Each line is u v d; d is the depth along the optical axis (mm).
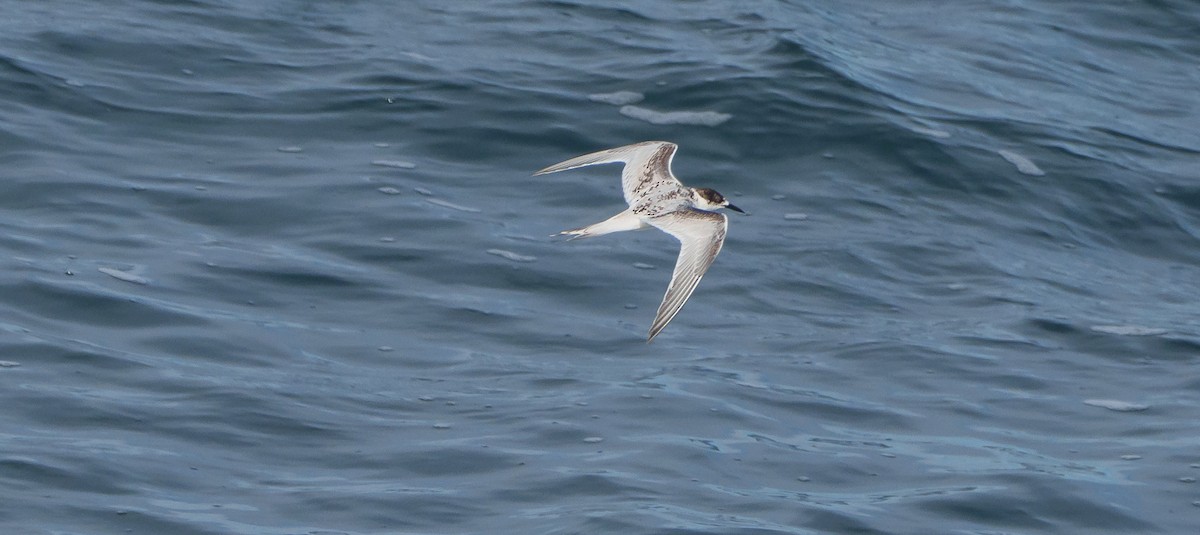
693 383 16531
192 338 16688
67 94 21938
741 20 26797
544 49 25016
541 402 16000
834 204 20922
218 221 19297
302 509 13867
